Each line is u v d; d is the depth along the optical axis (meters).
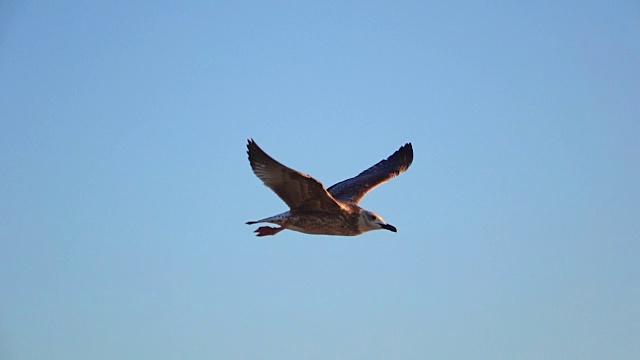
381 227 19.00
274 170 17.72
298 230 18.91
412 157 23.17
